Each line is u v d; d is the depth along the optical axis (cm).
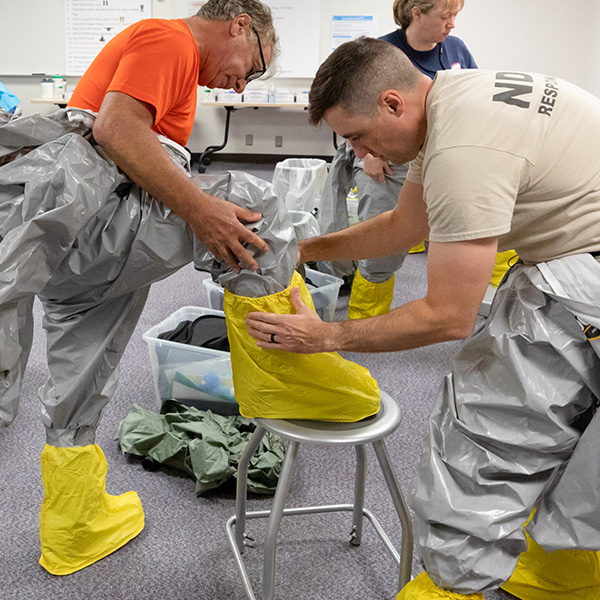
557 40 682
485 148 105
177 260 131
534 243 119
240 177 128
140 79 124
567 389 114
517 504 117
